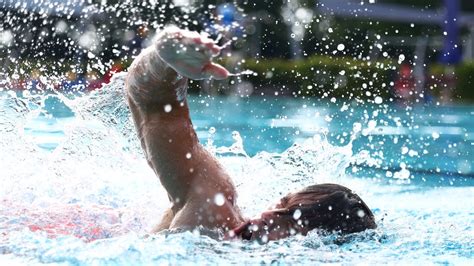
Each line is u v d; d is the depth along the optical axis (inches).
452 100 1569.9
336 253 279.9
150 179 411.2
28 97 477.1
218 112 1184.8
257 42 1845.5
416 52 1752.0
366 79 1499.8
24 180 395.5
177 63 260.7
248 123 1038.4
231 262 256.1
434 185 595.5
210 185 293.7
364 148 832.3
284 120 1081.4
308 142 449.1
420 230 351.9
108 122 399.5
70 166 420.8
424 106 1445.6
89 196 387.9
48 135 728.3
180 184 292.7
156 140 290.8
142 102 293.7
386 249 295.4
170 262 251.0
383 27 1980.8
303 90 1581.0
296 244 283.1
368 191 553.9
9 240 280.7
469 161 752.3
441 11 1852.9
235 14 1566.2
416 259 284.2
